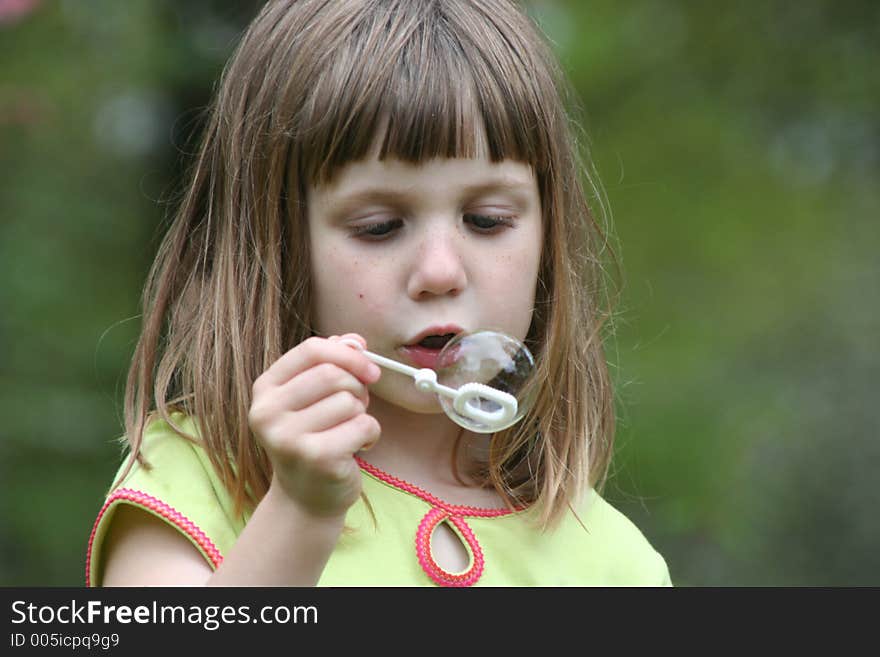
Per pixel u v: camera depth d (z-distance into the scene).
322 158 6.94
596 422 8.83
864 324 23.36
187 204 8.40
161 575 6.87
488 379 6.60
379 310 6.87
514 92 7.20
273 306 7.38
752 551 18.94
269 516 6.29
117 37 24.94
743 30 25.11
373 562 7.30
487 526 7.78
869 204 26.62
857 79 24.05
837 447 20.09
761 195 26.55
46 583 19.39
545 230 7.85
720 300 25.30
